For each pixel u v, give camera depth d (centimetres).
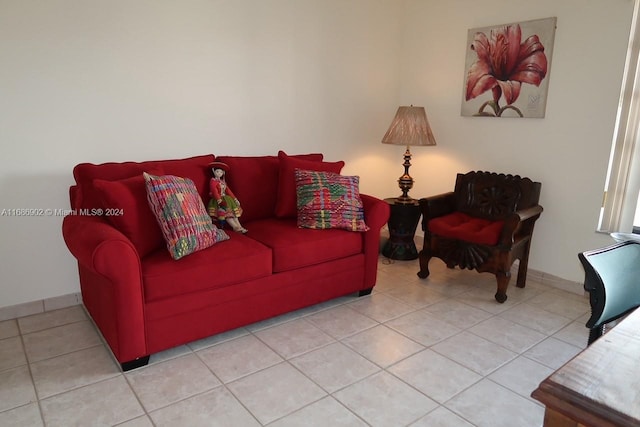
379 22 384
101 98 262
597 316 139
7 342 229
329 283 273
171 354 221
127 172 239
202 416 177
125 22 262
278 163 308
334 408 183
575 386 83
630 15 270
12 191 245
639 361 91
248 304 238
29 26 234
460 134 372
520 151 334
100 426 170
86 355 218
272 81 329
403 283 324
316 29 345
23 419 173
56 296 269
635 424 73
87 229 200
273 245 248
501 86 336
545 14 307
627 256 152
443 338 243
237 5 302
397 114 355
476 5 346
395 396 192
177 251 212
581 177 303
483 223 316
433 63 382
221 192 265
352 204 283
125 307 194
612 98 283
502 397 193
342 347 231
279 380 202
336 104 371
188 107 294
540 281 331
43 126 247
